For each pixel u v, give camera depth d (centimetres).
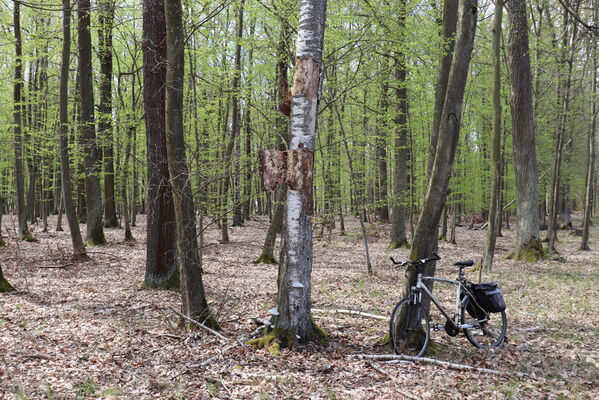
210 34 1130
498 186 1102
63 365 427
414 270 487
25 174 2259
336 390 380
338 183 1712
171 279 870
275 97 1237
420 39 1037
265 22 1070
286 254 495
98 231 1495
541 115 1691
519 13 1294
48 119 1834
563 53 1395
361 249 1678
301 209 488
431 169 536
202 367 431
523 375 425
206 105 1130
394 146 1559
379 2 1037
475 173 1972
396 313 484
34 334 524
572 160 2525
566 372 441
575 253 1539
